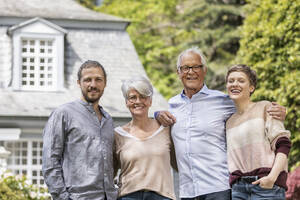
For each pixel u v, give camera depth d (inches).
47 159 262.8
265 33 748.6
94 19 743.7
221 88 1054.4
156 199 274.2
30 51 709.3
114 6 1334.9
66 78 693.3
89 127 266.7
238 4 1187.9
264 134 261.6
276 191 253.0
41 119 633.6
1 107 634.2
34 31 689.6
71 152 264.2
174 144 289.3
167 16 1285.7
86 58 715.4
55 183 260.7
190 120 285.3
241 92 271.6
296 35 716.7
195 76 288.2
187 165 283.4
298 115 679.7
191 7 1196.5
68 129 265.4
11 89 668.1
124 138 284.0
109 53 729.0
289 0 730.2
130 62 725.9
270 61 734.5
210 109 285.4
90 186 260.8
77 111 269.3
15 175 562.3
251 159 260.8
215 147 280.7
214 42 1171.9
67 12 750.5
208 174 278.5
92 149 264.2
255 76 277.0
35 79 682.8
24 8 737.0
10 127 633.0
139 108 281.3
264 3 782.5
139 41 1259.8
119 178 282.7
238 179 262.8
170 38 1262.3
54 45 692.7
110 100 667.4
